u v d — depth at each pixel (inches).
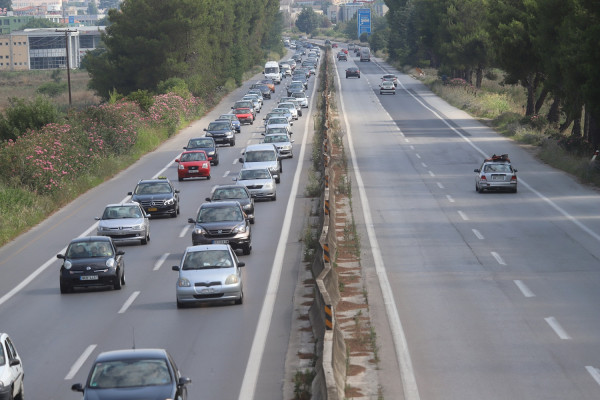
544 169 3860.7
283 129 4928.6
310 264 2144.4
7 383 1039.6
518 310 1589.6
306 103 7288.4
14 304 1881.2
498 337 1403.8
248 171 3270.2
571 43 3814.0
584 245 2241.6
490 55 7283.5
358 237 2445.9
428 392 1131.3
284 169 4106.8
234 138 5206.7
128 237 2513.5
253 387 1188.5
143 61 7204.7
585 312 1556.3
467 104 6815.9
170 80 7086.6
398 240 2388.0
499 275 1910.7
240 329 1545.3
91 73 7421.3
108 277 1948.8
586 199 3048.7
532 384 1147.9
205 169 3873.0
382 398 1105.4
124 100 5541.3
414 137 5162.4
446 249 2240.4
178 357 1364.4
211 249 1834.4
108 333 1555.1
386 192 3329.2
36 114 4244.6
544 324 1480.1
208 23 7637.8
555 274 1903.3
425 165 4067.4
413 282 1868.8
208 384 1208.8
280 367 1289.4
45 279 2149.4
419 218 2748.5
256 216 2918.3
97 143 4185.5
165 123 5698.8
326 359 1069.1
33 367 1343.5
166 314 1694.1
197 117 6845.5
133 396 935.0
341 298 1736.0
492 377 1187.3
